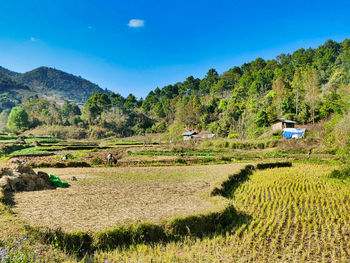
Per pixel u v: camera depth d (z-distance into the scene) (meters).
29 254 7.22
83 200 14.38
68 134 114.19
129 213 12.22
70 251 8.90
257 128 77.56
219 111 111.56
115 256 8.85
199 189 18.28
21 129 118.44
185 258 9.11
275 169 28.92
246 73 145.75
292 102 86.88
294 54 153.50
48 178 18.31
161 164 33.25
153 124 142.38
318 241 10.85
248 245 10.23
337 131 41.22
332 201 16.42
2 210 10.92
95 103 154.50
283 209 15.02
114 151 49.62
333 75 102.25
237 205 15.48
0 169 16.70
